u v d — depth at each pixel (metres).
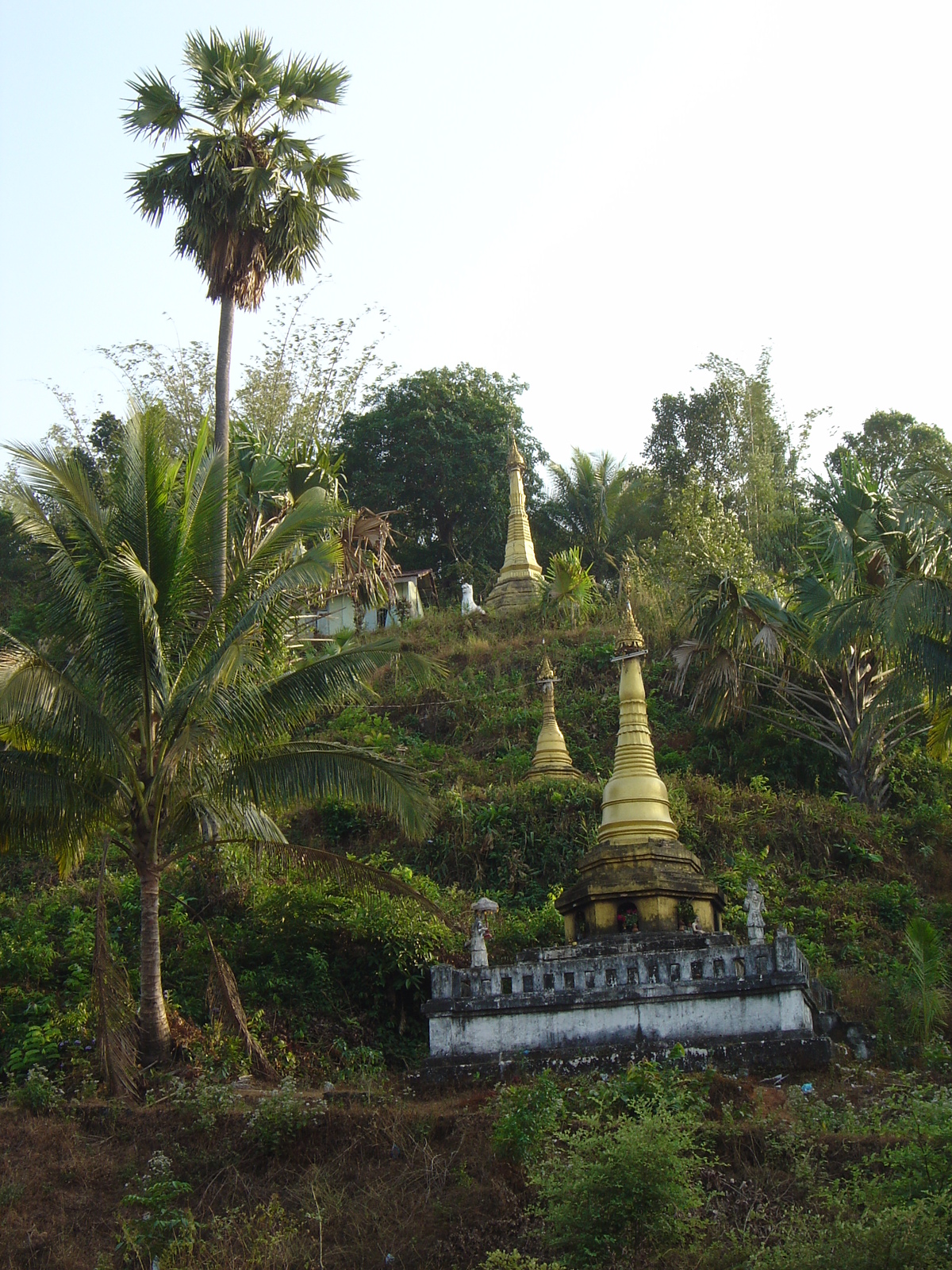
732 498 48.72
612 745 32.88
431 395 55.81
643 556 47.66
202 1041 18.41
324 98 28.84
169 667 18.45
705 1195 13.35
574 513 54.78
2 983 20.34
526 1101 15.00
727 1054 16.33
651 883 18.77
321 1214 14.28
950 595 21.80
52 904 23.17
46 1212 14.77
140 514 18.12
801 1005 16.62
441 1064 17.02
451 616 43.12
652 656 37.22
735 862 25.66
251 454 34.78
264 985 20.33
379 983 20.78
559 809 27.83
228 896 22.80
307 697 18.11
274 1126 15.54
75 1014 18.92
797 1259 11.33
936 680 21.81
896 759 29.38
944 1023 18.84
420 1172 14.62
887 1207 12.06
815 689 31.16
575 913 19.59
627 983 17.17
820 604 29.25
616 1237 12.34
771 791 29.38
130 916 22.62
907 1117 14.27
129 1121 16.19
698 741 32.03
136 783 17.77
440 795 28.91
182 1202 14.95
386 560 39.62
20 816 17.39
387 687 37.31
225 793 18.08
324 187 28.59
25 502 18.02
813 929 23.12
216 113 28.22
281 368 43.19
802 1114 14.65
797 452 49.00
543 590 42.81
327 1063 19.22
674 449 55.50
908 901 24.75
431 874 26.88
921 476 27.83
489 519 55.69
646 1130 12.88
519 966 17.59
